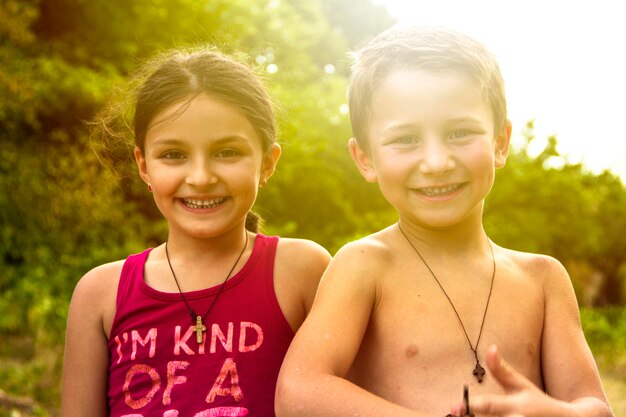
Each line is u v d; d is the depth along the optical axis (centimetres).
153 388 190
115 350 200
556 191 1750
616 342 1067
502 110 173
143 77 217
